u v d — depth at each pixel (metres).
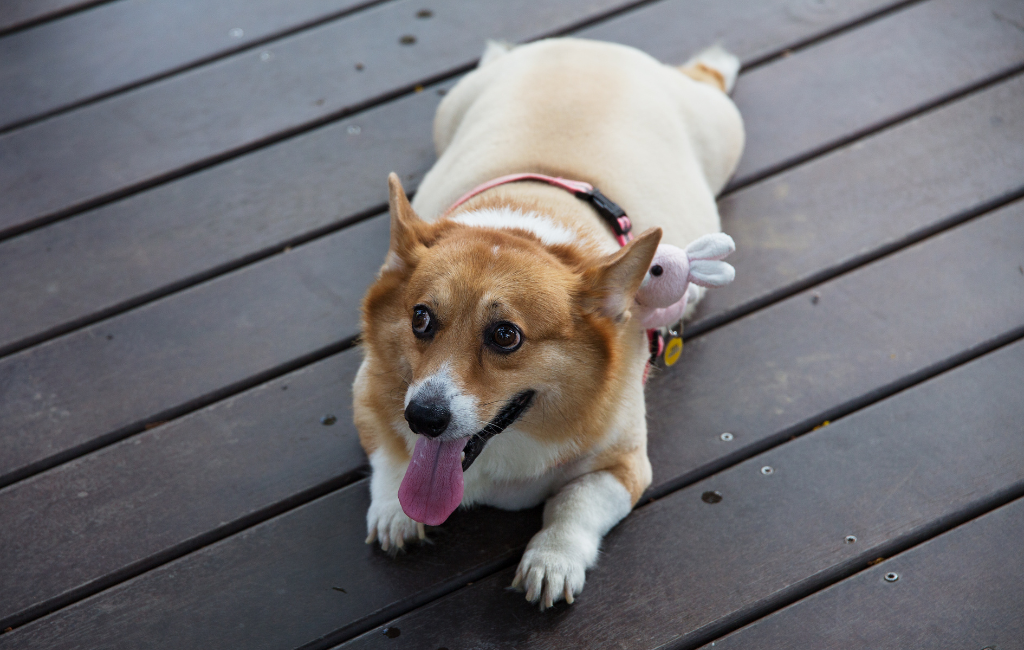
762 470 1.89
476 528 1.84
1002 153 2.18
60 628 1.78
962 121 2.22
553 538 1.78
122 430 1.93
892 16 2.37
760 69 2.31
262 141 2.22
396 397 1.78
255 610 1.79
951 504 1.86
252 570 1.81
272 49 2.34
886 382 1.96
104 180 2.18
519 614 1.78
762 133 2.22
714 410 1.94
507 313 1.71
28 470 1.90
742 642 1.76
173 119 2.25
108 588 1.81
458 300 1.71
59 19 2.39
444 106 2.12
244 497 1.87
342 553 1.82
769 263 2.07
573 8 2.39
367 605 1.79
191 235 2.12
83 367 1.98
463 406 1.70
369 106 2.27
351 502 1.86
